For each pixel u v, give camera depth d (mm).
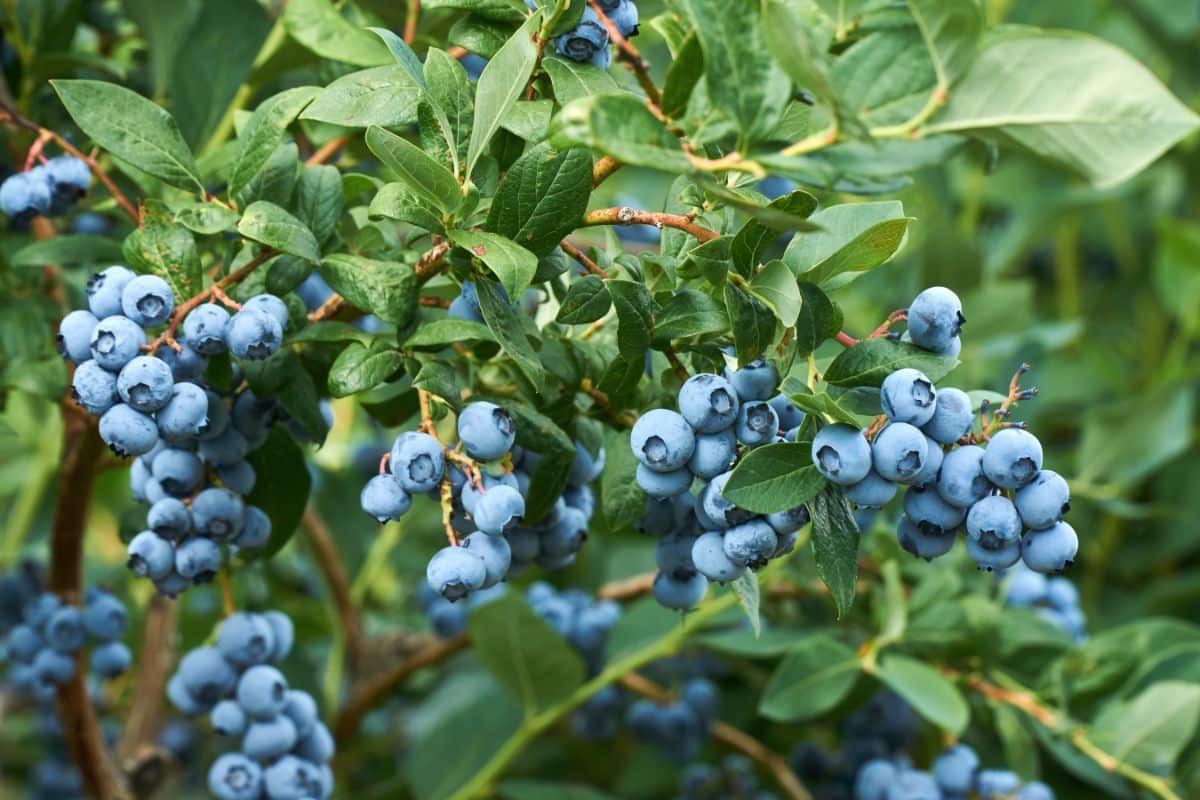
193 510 1052
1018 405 1568
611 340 1073
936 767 1249
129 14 1260
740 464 955
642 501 1030
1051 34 919
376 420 1112
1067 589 1318
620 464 1032
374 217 992
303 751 1118
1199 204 2006
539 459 1026
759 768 1512
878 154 932
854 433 952
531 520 1025
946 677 1260
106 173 1168
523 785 1309
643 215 992
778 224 925
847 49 965
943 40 921
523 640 1259
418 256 1056
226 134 1224
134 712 1348
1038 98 923
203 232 1013
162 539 1054
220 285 1017
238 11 1216
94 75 1266
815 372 988
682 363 1026
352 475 1521
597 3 1008
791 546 1007
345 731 1383
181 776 1627
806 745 1405
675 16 989
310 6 1121
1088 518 1656
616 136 922
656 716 1364
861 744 1336
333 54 1115
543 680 1279
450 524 993
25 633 1201
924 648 1258
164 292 996
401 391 1099
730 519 978
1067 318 1911
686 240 1028
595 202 1340
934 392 961
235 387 1047
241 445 1047
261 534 1075
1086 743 1242
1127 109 918
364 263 1009
